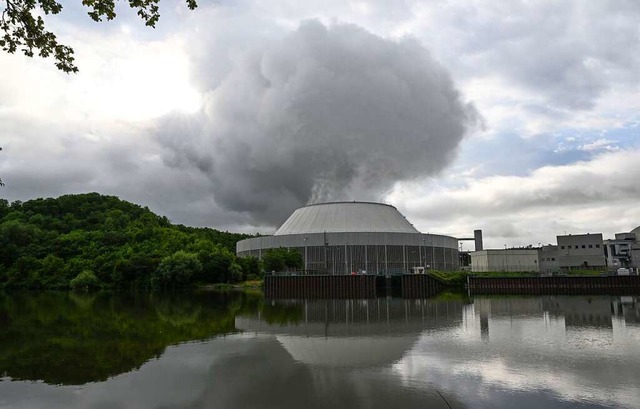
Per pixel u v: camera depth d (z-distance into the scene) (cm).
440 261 15238
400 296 10325
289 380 2650
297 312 6500
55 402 2314
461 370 2838
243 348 3628
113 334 4397
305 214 16262
